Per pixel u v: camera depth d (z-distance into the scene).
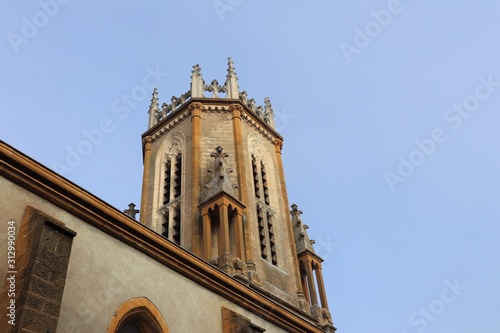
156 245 18.50
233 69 49.72
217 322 19.97
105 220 17.05
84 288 15.44
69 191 16.19
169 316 17.92
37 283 13.10
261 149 46.12
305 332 24.55
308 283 40.03
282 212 43.12
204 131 43.22
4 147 14.94
